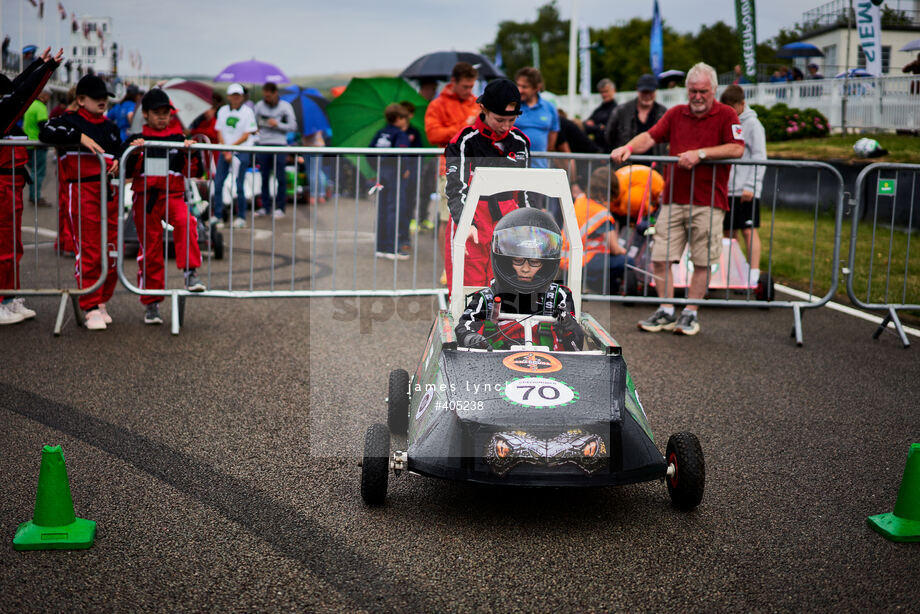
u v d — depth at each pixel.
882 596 3.53
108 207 7.90
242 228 14.32
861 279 10.32
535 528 4.12
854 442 5.39
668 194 8.07
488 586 3.58
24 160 7.87
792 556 3.88
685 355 7.38
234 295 7.97
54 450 3.90
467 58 17.05
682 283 9.51
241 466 4.83
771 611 3.41
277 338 7.61
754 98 22.98
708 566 3.77
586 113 34.69
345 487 4.58
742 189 9.25
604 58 70.56
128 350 7.17
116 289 9.70
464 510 4.32
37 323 8.02
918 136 17.05
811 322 8.76
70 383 6.26
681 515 4.30
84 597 3.44
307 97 18.95
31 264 10.85
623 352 7.44
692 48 68.25
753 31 16.64
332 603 3.43
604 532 4.09
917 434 5.55
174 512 4.24
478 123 5.81
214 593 3.49
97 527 4.06
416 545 3.93
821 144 18.17
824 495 4.58
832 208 15.18
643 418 4.31
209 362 6.84
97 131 7.57
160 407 5.79
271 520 4.17
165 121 7.84
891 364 7.20
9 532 3.98
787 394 6.35
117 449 5.05
